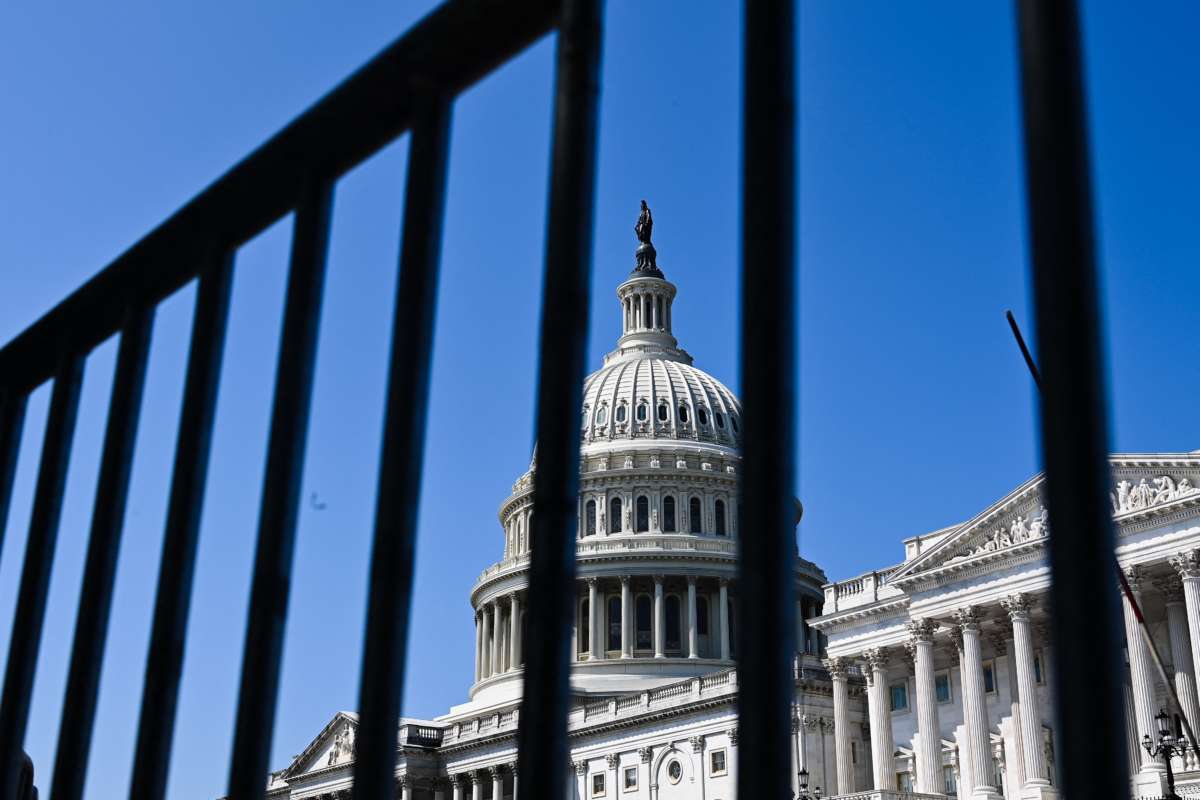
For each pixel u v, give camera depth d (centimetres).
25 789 1481
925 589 8556
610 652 14212
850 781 9212
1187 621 7344
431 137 811
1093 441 499
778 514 597
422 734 13625
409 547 739
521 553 15362
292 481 830
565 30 726
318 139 884
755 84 659
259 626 796
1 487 1164
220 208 956
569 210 702
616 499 15175
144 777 841
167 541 898
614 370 16475
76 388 1116
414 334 773
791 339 623
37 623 1047
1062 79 538
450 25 786
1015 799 8175
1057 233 521
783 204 639
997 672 8644
